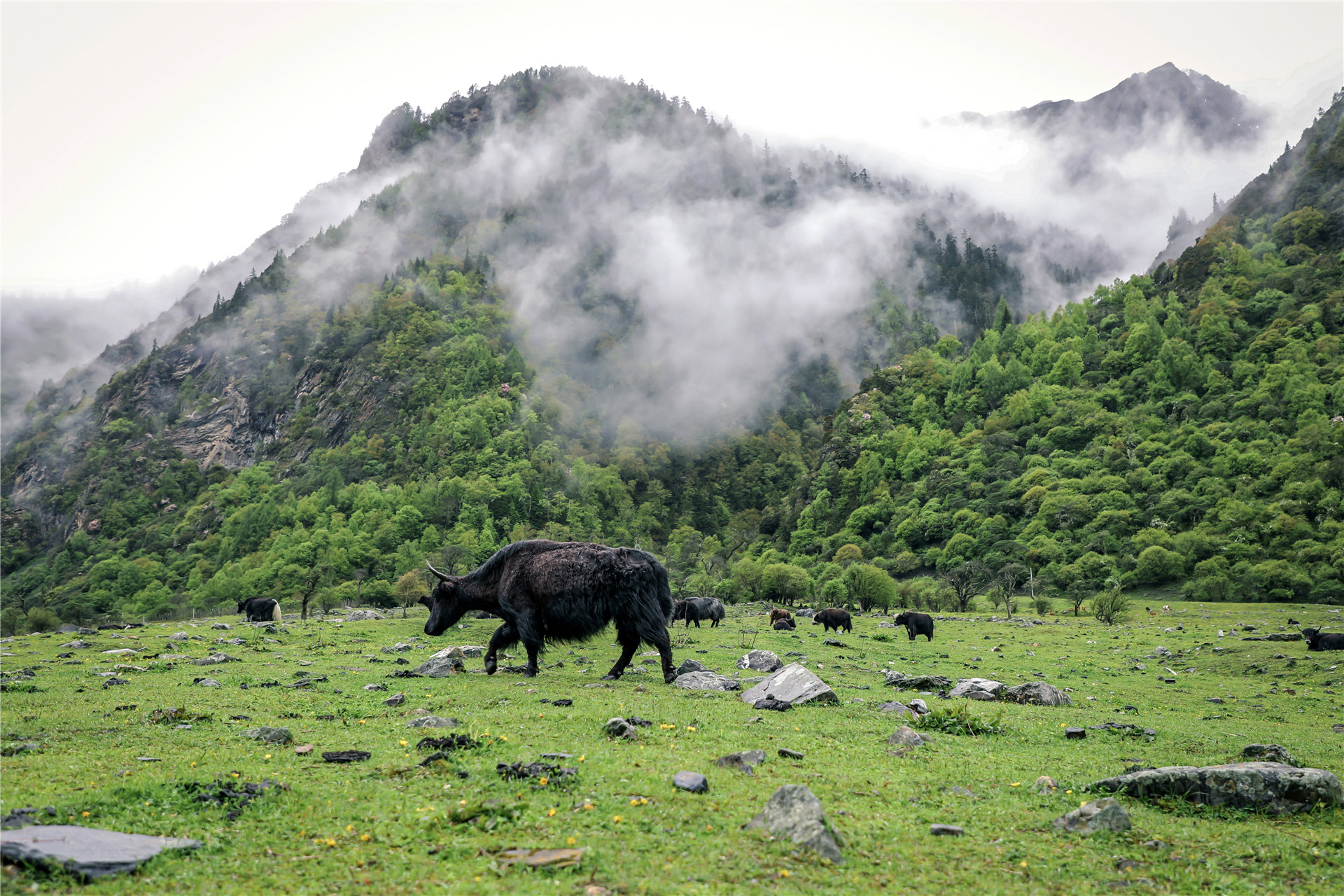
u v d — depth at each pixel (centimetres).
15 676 1573
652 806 677
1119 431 15325
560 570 1581
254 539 17838
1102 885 573
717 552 18438
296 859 552
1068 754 1039
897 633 3994
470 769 777
